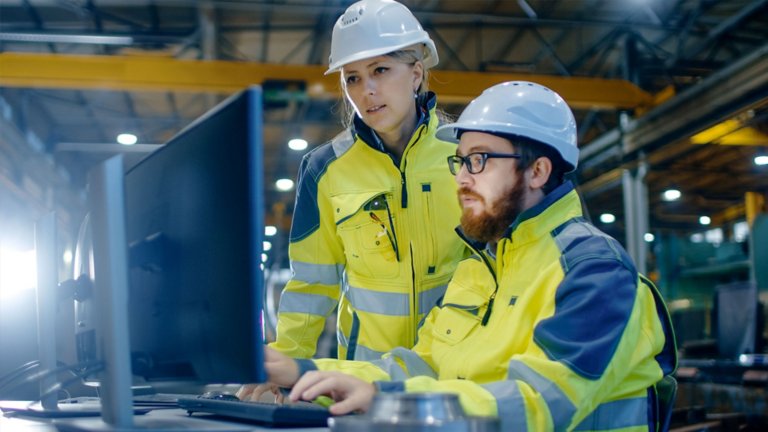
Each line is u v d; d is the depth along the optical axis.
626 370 1.33
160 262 1.22
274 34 10.48
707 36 10.34
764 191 14.66
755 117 8.80
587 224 1.48
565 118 1.52
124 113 12.59
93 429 1.10
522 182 1.48
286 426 1.18
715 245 10.53
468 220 1.51
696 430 3.96
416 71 2.10
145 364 1.25
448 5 9.98
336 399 1.28
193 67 9.10
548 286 1.40
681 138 9.07
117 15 10.03
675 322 8.01
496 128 1.47
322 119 11.69
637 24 10.14
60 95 11.76
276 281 14.12
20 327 1.95
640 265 10.27
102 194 1.14
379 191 2.12
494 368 1.43
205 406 1.45
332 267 2.25
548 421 1.21
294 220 2.25
